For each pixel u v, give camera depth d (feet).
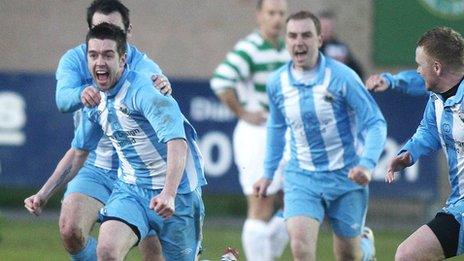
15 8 178.50
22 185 158.10
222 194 153.99
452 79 73.46
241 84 119.44
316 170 92.17
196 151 79.66
